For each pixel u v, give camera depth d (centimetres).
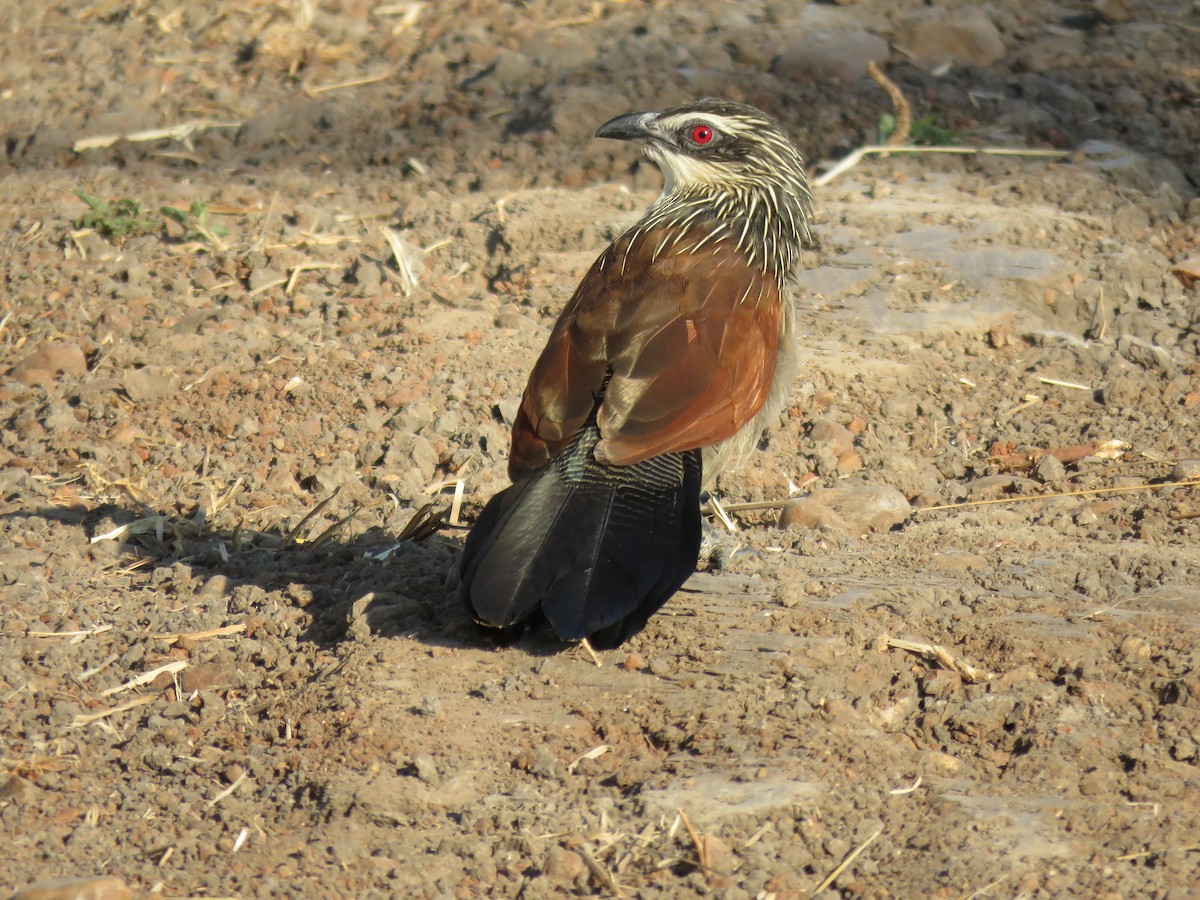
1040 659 806
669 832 676
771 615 868
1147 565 913
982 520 1035
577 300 912
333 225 1559
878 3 2053
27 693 811
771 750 736
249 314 1383
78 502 1080
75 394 1257
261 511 1082
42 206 1612
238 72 1934
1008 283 1407
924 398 1259
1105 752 723
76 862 667
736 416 859
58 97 1870
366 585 931
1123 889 623
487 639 845
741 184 1012
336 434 1180
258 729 782
